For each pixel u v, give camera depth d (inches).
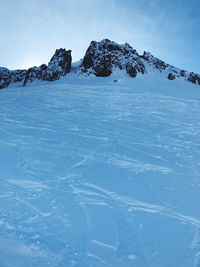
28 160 198.7
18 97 626.2
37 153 217.8
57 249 95.4
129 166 204.2
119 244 103.3
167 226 120.0
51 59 1497.3
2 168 177.3
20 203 128.6
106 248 99.9
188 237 112.0
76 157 216.4
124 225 118.1
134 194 154.2
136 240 107.1
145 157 231.8
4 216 114.3
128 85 1163.3
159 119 426.3
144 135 316.2
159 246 104.2
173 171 199.5
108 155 229.1
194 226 121.8
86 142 265.6
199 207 142.4
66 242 100.7
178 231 116.3
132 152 244.2
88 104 544.1
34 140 257.9
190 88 1256.2
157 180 178.7
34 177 166.6
